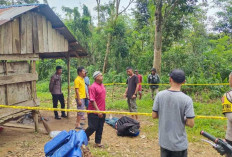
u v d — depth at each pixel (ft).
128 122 19.89
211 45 69.77
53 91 24.95
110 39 64.90
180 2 45.39
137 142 18.26
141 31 65.26
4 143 17.19
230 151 7.28
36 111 20.07
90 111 14.26
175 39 56.44
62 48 22.89
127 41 65.62
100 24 70.85
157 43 47.26
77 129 21.72
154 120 24.94
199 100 35.32
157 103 9.50
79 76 21.75
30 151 15.65
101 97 15.76
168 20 52.26
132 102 22.61
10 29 16.75
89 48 70.90
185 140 9.09
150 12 53.06
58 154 10.79
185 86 40.55
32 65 19.62
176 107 8.89
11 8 18.90
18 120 23.20
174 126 8.93
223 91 38.40
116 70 64.44
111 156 15.28
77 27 66.18
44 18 20.33
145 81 47.57
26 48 18.38
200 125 22.38
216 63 47.93
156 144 17.83
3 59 16.31
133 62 65.67
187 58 53.98
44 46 20.38
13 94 17.89
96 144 16.72
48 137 18.88
